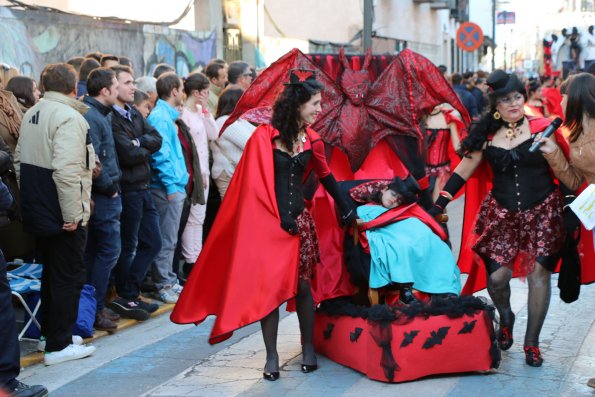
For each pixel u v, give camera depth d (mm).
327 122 6262
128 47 11781
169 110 7730
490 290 5812
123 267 7215
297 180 5453
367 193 6012
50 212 5750
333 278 5949
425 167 6504
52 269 5930
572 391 5125
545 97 11422
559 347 6043
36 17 10031
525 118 5609
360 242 5809
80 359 6098
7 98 6695
